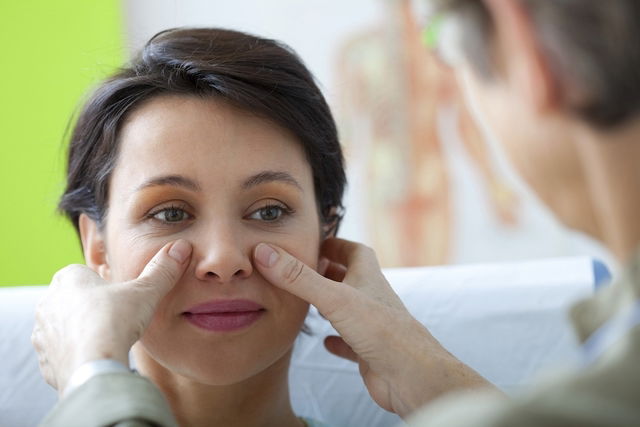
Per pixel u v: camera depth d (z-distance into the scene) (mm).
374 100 2303
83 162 997
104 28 2203
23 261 2156
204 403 977
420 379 879
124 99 935
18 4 2158
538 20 444
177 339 883
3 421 1257
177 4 2299
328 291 890
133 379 624
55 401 1266
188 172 880
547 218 2254
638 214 461
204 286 871
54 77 2172
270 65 953
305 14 2312
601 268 1292
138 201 896
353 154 2312
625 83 437
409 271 1343
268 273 884
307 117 964
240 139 896
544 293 1271
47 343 784
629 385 417
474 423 426
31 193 2162
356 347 905
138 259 892
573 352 1227
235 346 888
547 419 417
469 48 479
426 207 2301
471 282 1303
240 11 2316
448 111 2275
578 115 451
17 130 2158
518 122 479
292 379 1271
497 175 2266
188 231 889
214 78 897
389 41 2287
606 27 434
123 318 758
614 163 457
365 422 1242
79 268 854
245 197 898
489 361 1248
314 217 967
